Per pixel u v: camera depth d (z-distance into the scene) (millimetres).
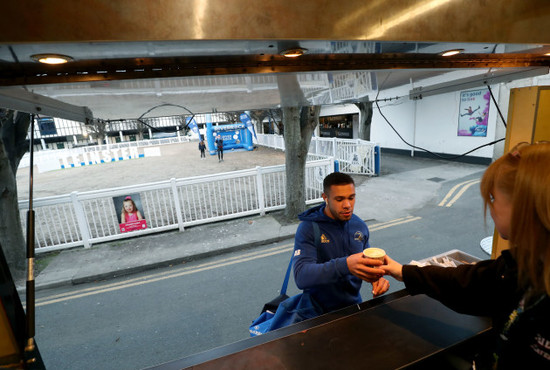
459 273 929
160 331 3471
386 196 8242
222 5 710
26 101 1157
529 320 651
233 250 5578
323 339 1031
